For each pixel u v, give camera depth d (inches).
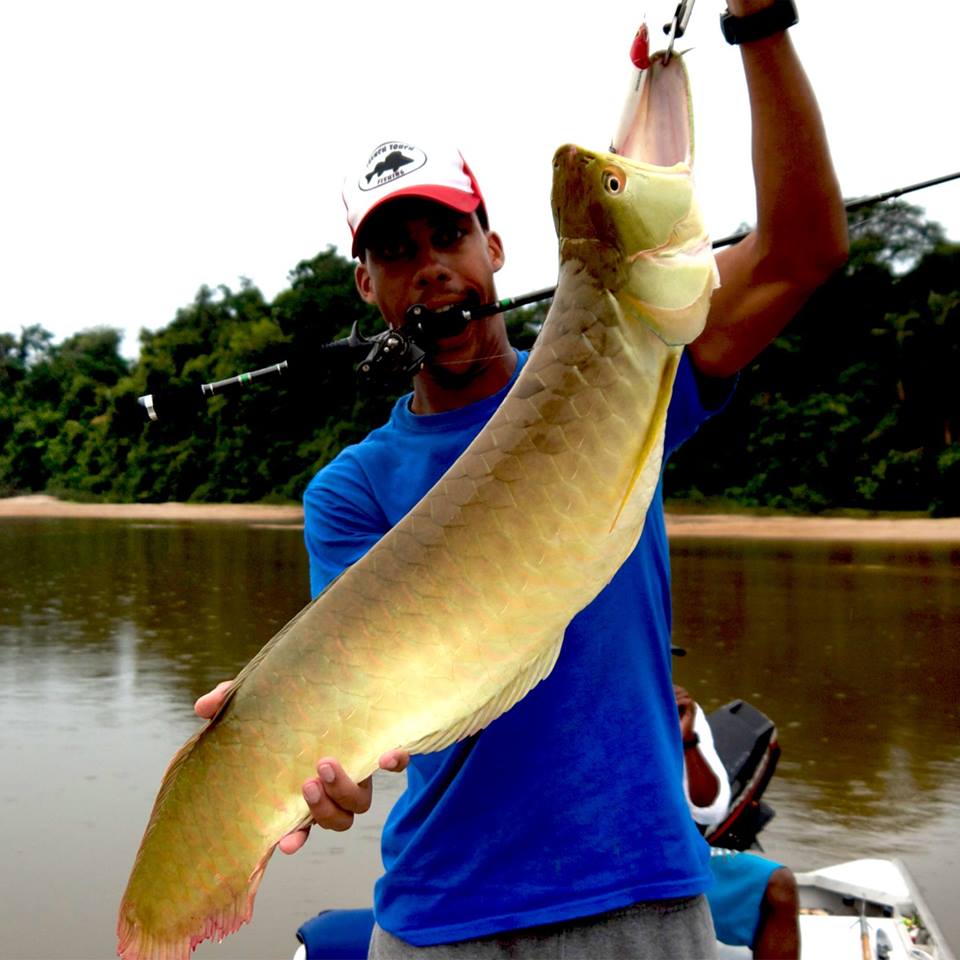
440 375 99.0
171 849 80.0
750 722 161.6
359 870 229.3
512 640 73.7
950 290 1376.7
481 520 73.5
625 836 86.9
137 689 402.6
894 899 165.9
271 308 1937.7
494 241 108.7
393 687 75.3
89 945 196.4
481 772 89.5
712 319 84.5
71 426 2162.9
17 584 764.0
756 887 147.2
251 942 196.2
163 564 920.9
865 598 663.1
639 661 90.4
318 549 100.6
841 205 78.9
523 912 86.9
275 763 77.3
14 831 253.3
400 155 97.4
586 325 71.9
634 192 70.2
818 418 1423.5
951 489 1354.6
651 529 93.8
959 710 372.8
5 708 372.8
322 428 1827.0
